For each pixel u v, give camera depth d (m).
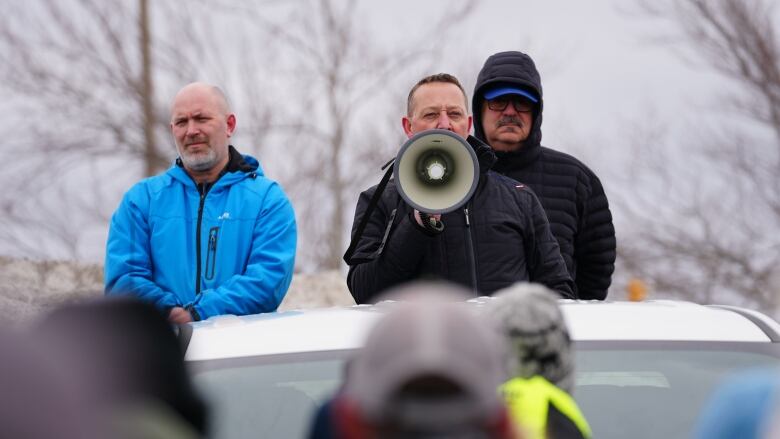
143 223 10.85
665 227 41.12
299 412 6.74
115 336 4.53
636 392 6.84
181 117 10.82
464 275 10.02
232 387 6.86
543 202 11.67
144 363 4.57
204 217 10.80
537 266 10.37
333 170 40.12
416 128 10.66
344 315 7.42
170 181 10.91
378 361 4.19
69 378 3.92
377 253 10.03
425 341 4.15
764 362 6.97
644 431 6.68
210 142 10.78
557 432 5.57
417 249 9.83
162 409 4.59
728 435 5.18
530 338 5.71
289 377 6.90
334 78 41.06
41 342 4.04
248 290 10.48
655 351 7.06
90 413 4.16
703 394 6.80
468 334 4.18
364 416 4.23
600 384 6.88
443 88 10.62
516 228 10.19
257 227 10.77
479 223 10.13
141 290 10.66
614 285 41.12
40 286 20.28
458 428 4.17
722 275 40.22
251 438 6.67
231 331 7.27
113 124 39.09
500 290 10.07
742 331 7.21
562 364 5.75
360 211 10.53
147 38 39.72
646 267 40.91
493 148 11.63
